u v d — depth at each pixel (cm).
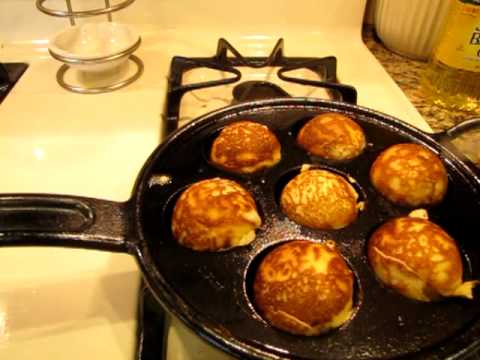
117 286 26
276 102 35
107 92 44
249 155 30
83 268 27
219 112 34
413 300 23
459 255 24
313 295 21
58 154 36
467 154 37
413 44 51
